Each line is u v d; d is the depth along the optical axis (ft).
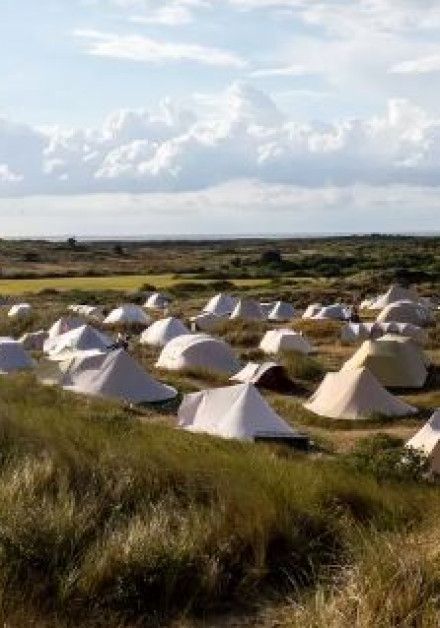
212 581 22.25
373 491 32.07
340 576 22.18
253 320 168.35
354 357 103.60
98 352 95.91
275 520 25.73
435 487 43.52
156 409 82.28
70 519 24.12
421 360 102.68
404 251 539.29
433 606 18.70
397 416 79.97
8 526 23.18
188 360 107.55
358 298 232.32
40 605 20.33
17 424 36.04
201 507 26.78
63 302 225.56
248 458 36.78
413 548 22.85
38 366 94.99
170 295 249.14
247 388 69.36
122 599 21.30
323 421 79.00
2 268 379.76
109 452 31.65
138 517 25.00
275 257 426.92
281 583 23.49
